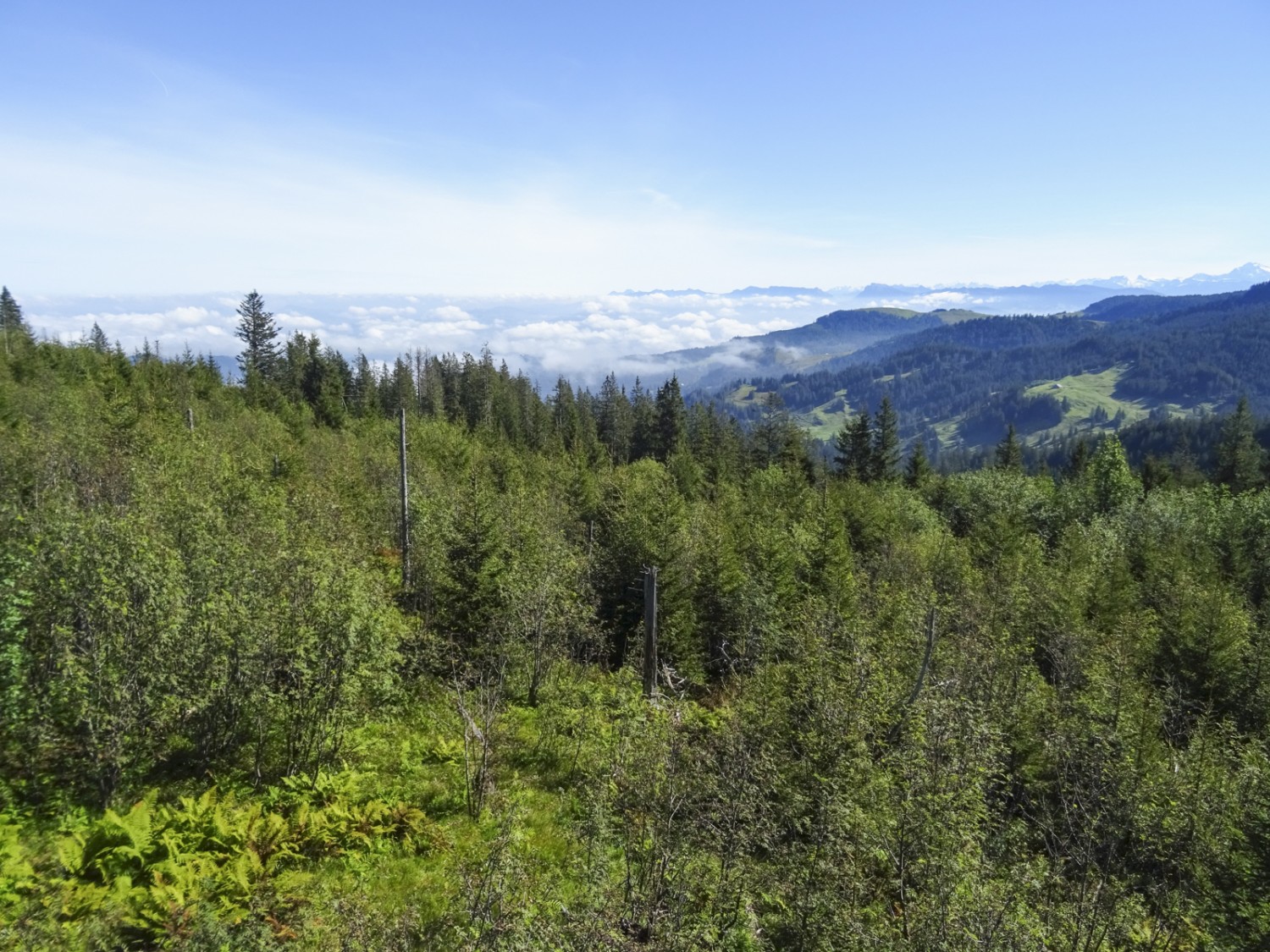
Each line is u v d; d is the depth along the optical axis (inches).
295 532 772.6
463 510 896.3
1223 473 2851.9
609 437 3496.6
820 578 1208.2
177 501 707.4
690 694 952.3
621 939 322.3
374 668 581.3
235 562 571.5
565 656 882.8
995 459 3304.6
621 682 735.1
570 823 510.9
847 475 2518.5
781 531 1363.2
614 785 422.0
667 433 3088.1
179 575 518.0
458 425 2583.7
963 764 434.3
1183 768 548.1
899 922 382.3
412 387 3587.6
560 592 887.7
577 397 4468.5
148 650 484.4
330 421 2613.2
